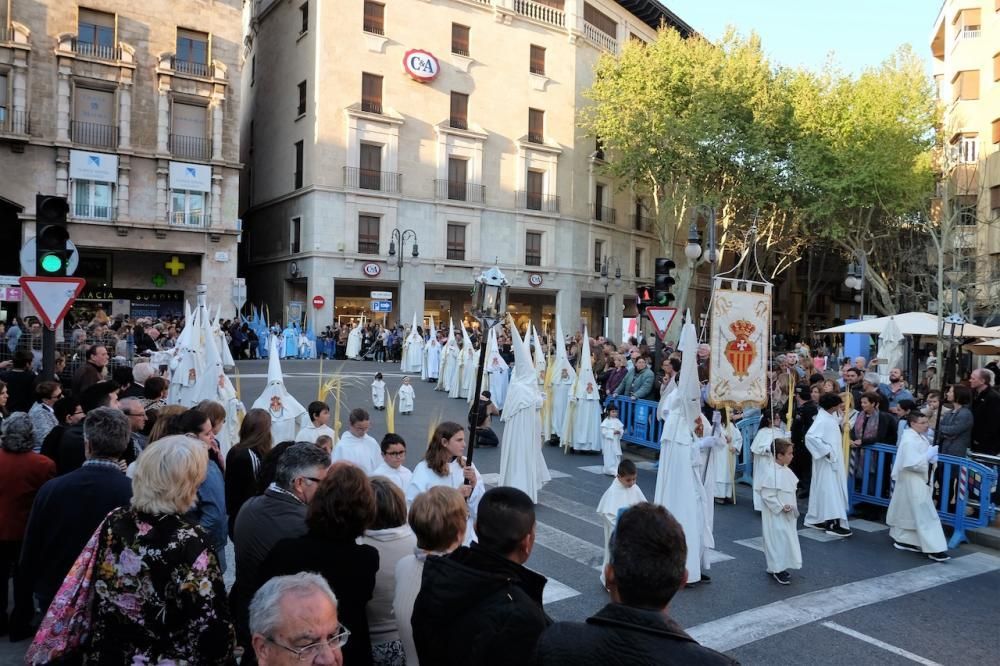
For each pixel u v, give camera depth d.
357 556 3.17
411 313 38.25
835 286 71.19
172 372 12.77
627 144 38.22
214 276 33.72
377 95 37.47
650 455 14.16
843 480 9.41
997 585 7.49
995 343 18.73
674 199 38.22
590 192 45.19
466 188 40.09
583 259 45.00
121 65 31.00
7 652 4.95
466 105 40.16
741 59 37.16
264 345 32.56
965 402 9.74
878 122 34.69
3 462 5.12
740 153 36.09
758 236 40.31
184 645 2.85
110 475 4.00
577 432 14.07
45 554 3.88
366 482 3.28
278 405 9.79
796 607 6.66
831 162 36.00
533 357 16.31
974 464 9.06
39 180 29.73
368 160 37.22
